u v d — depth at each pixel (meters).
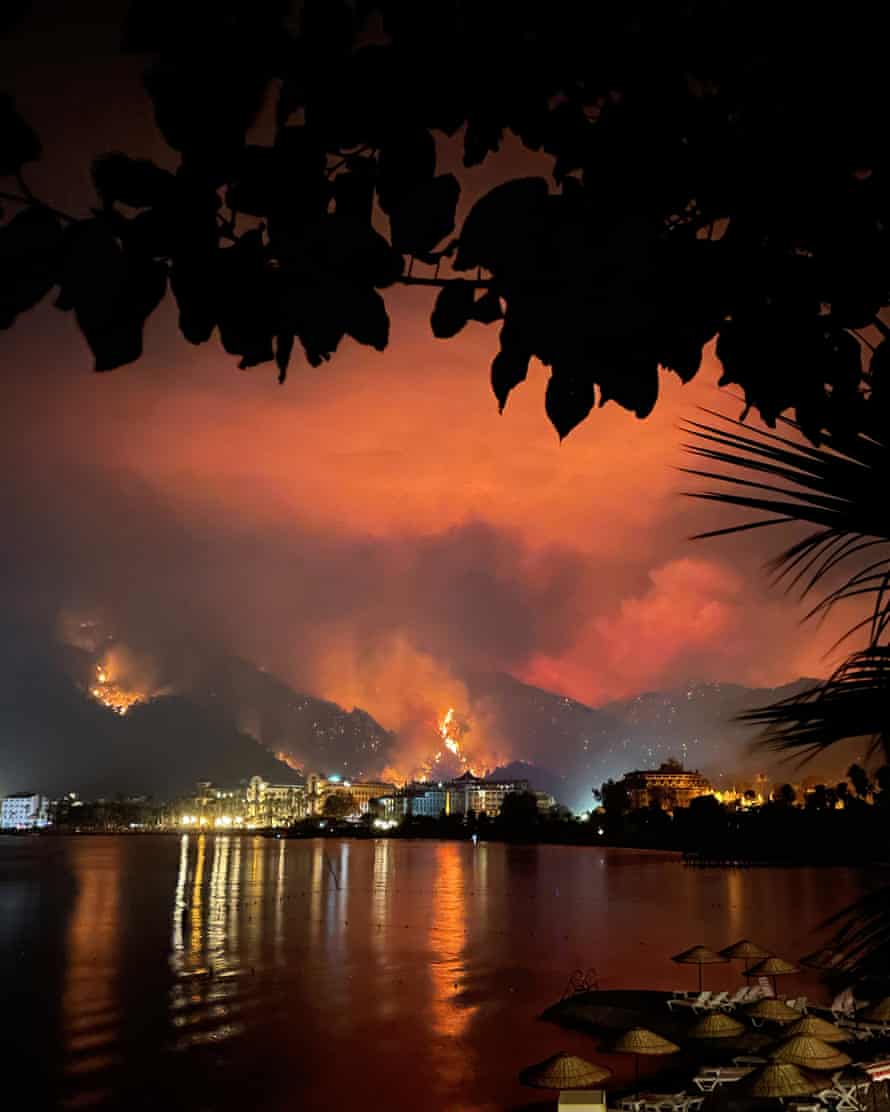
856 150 1.60
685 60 1.56
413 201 1.47
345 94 1.43
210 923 70.94
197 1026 37.31
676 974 47.28
